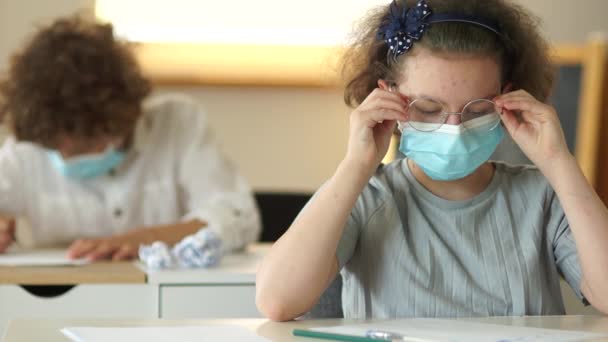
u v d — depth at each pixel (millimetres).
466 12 1705
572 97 4086
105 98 2783
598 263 1640
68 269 2432
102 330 1441
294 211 3400
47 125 2760
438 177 1735
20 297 2346
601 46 4082
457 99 1643
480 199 1787
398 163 1874
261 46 4262
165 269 2459
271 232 3385
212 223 2885
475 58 1652
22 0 4133
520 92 1698
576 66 4098
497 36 1727
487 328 1467
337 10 4352
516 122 1718
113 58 2852
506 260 1739
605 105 4137
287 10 4340
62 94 2750
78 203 3074
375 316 1730
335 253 1692
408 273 1726
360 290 1751
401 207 1795
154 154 3141
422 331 1436
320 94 4332
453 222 1768
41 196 3062
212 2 4305
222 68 4242
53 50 2828
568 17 4379
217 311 2395
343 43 2092
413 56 1674
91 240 2695
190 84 4238
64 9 4172
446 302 1703
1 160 3039
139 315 2371
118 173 3094
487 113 1678
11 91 2824
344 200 1656
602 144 4137
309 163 4348
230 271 2432
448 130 1649
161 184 3137
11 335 1423
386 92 1678
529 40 1829
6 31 4117
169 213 3152
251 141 4320
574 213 1673
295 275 1610
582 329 1477
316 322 1569
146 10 4273
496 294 1718
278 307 1588
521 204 1796
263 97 4320
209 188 3111
